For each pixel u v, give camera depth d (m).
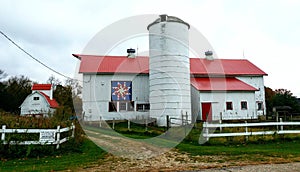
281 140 11.04
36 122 9.51
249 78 27.98
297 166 5.84
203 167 5.86
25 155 7.86
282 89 47.06
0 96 31.67
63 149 8.69
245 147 9.62
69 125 9.85
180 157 7.26
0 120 9.05
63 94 33.66
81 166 6.20
